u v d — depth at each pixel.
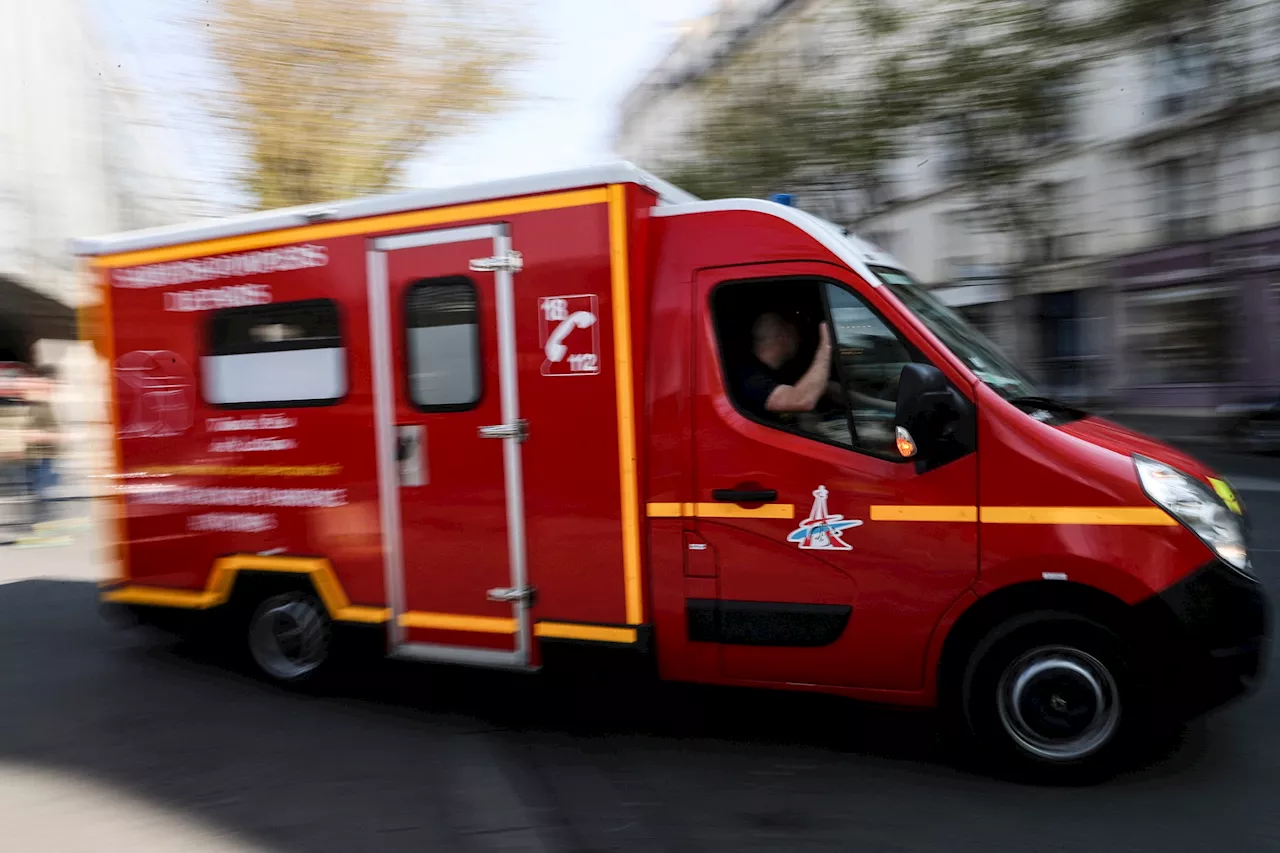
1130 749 3.68
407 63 13.90
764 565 4.05
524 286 4.36
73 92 18.20
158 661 5.73
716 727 4.51
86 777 4.04
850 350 3.99
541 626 4.43
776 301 4.12
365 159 14.23
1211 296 19.17
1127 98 19.08
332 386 4.85
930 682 3.89
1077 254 20.33
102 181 18.38
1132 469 3.64
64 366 20.38
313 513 4.95
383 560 4.78
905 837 3.38
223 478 5.20
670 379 4.18
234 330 5.11
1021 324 22.09
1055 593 3.74
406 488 4.69
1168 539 3.57
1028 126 13.61
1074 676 3.72
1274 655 5.18
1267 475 12.34
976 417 3.78
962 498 3.77
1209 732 4.20
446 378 4.57
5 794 3.89
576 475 4.31
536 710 4.79
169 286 5.29
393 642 4.79
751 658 4.12
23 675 5.49
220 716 4.79
